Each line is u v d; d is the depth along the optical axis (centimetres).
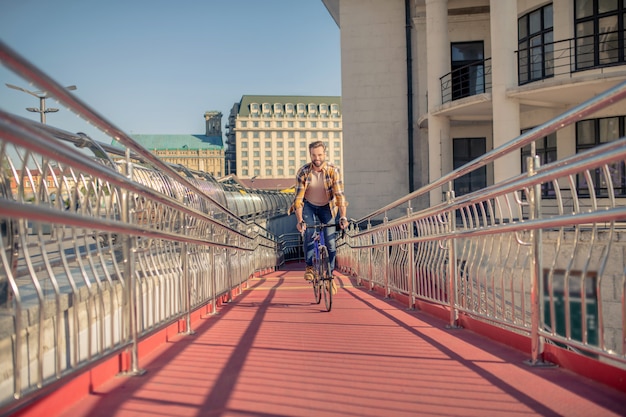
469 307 597
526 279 512
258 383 385
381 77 2547
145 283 471
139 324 452
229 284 923
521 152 2014
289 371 418
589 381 369
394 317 710
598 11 1661
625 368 338
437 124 2050
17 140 220
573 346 391
